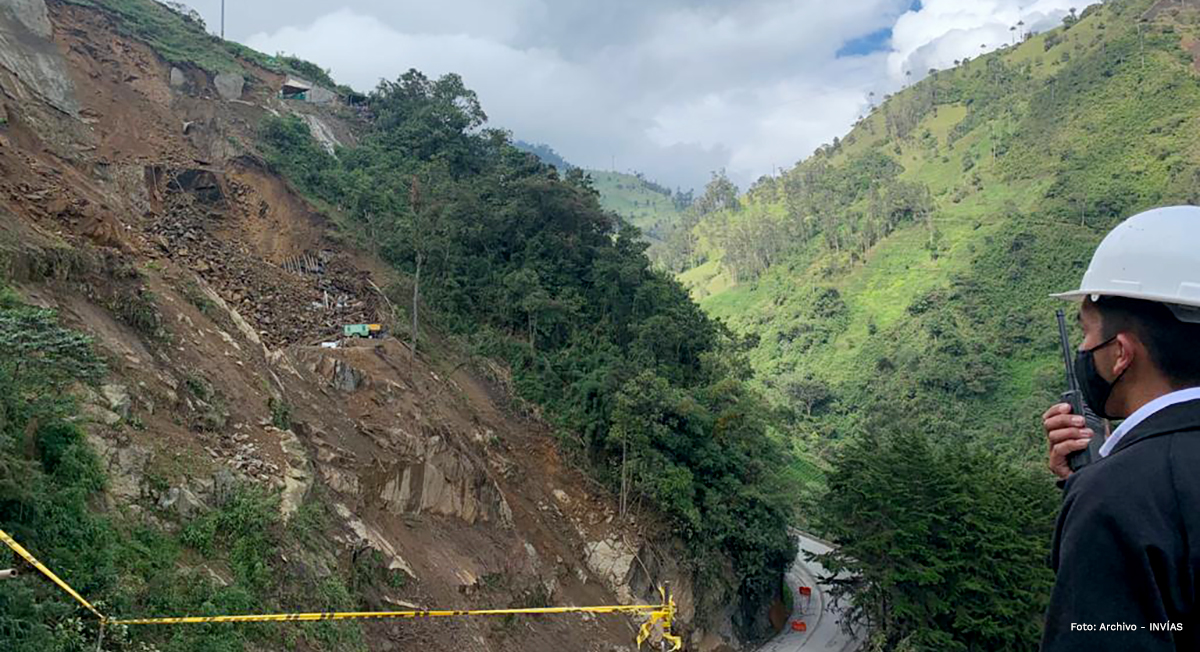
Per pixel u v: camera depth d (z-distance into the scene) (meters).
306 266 29.84
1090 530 2.18
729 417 35.06
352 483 19.95
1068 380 2.92
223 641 12.27
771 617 41.75
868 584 36.09
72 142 27.84
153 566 12.51
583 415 32.06
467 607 20.61
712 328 41.78
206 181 30.28
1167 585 2.03
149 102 33.00
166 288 20.16
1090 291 2.61
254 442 17.39
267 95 39.66
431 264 33.75
